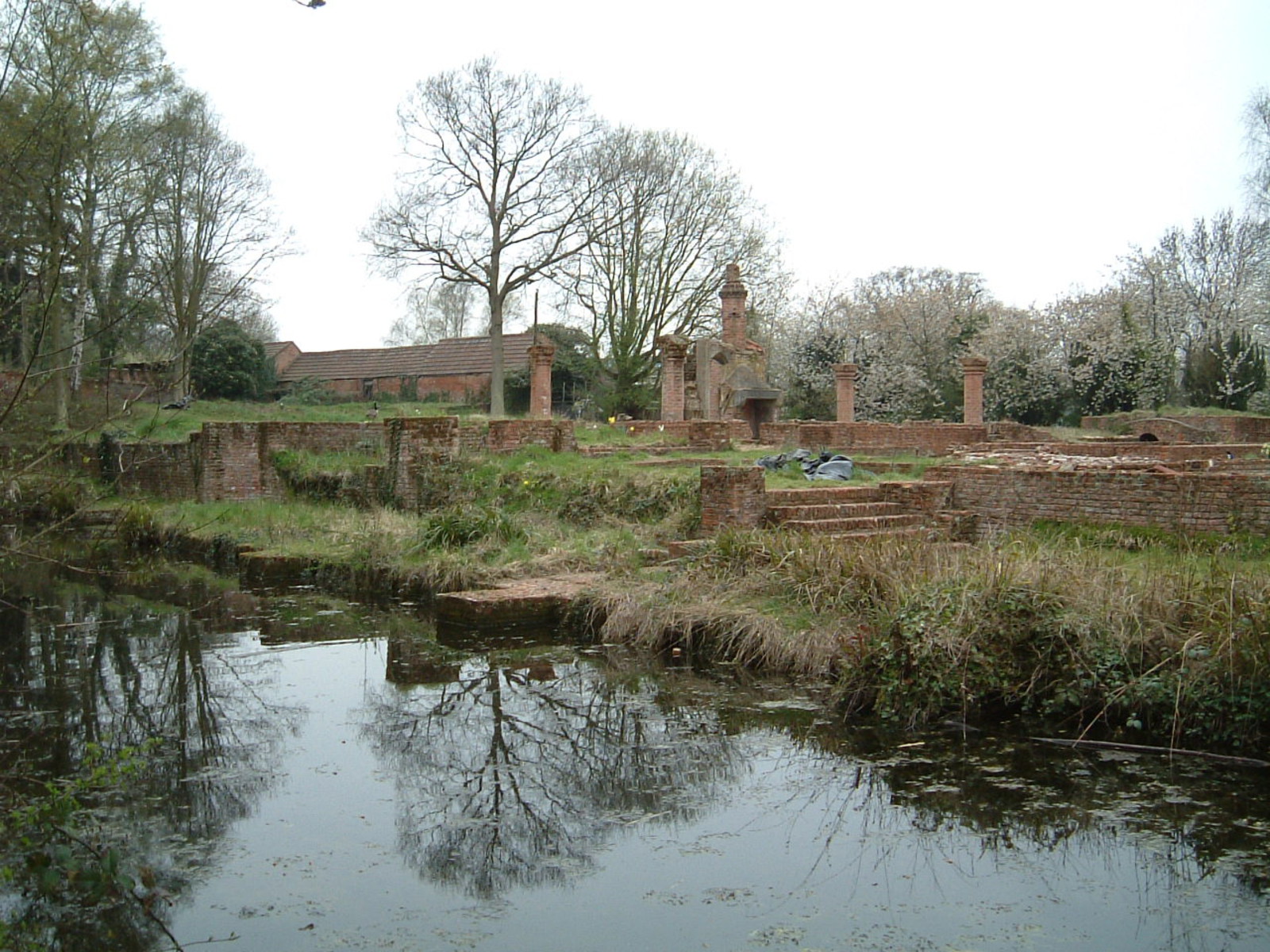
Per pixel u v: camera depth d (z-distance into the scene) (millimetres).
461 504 16844
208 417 35625
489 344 52438
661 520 15750
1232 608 7902
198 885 5957
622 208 41281
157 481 24688
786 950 5207
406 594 14367
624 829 6758
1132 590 8914
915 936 5324
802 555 11422
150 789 7477
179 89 24688
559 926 5469
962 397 42281
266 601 14562
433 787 7527
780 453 21969
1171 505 13055
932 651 8594
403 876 6078
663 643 10930
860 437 25281
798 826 6766
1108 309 41000
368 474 20484
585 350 47000
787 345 46719
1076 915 5539
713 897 5789
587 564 13961
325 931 5406
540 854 6371
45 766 7996
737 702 9281
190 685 10375
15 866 5887
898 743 8172
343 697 9875
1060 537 12805
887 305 45375
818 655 9711
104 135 15594
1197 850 6266
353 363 56156
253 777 7711
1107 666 8203
